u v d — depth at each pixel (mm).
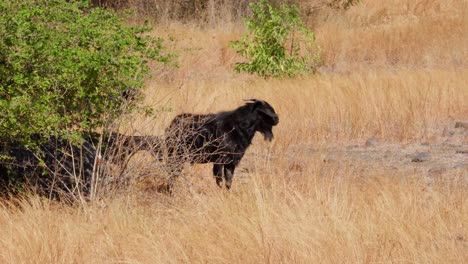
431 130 45531
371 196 28266
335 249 22656
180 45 74188
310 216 25406
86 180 31141
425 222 25047
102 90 29375
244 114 32875
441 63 72375
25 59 27125
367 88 50406
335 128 45469
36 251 23172
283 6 64625
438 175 35188
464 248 22953
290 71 62812
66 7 29328
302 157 38469
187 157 31578
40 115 26625
